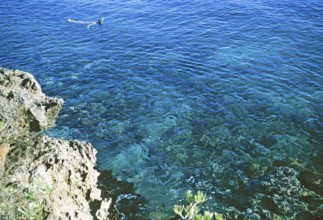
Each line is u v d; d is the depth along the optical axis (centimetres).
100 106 1789
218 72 2072
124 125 1655
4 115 1299
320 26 2603
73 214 1091
